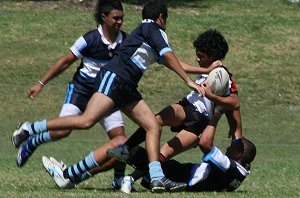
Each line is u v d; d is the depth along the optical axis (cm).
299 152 4188
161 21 2191
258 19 6706
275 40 6281
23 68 5669
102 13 2283
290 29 6531
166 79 5559
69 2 6888
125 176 2228
